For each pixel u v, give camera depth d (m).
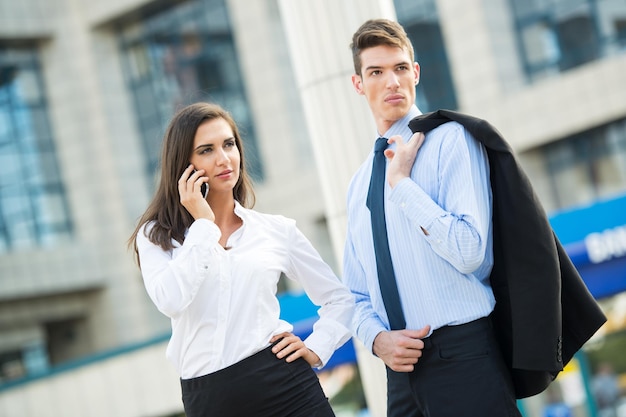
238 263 4.16
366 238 4.51
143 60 34.69
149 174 34.97
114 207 34.72
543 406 14.23
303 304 12.91
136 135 35.03
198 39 33.50
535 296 4.10
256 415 4.09
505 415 4.17
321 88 6.25
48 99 35.00
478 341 4.22
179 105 4.36
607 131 27.73
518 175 4.12
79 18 35.19
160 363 16.52
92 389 17.00
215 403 4.08
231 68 32.91
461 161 4.18
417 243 4.29
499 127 28.86
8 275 32.66
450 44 29.44
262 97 32.38
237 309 4.11
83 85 35.19
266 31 32.34
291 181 31.80
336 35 6.21
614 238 13.10
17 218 33.62
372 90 4.44
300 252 4.42
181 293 4.01
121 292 34.56
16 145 34.12
